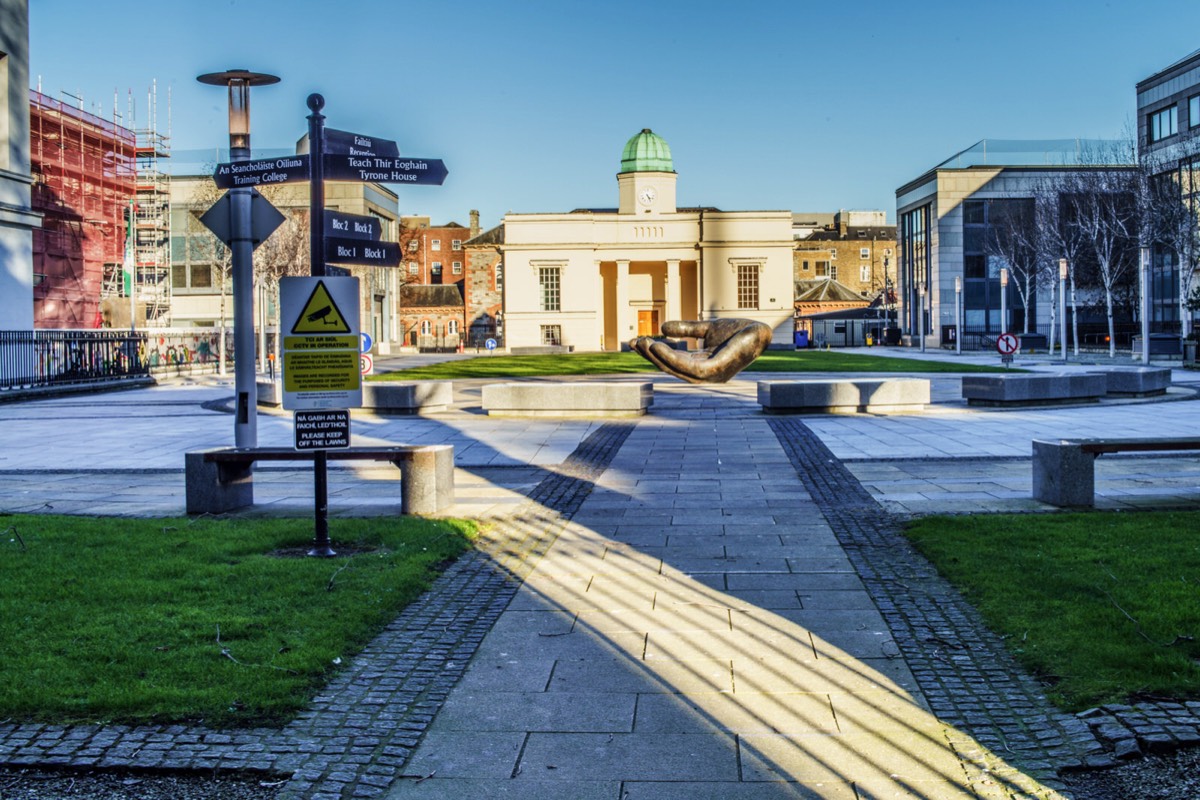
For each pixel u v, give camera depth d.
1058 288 67.38
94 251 55.97
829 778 4.61
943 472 13.63
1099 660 5.80
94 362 38.25
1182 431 17.88
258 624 6.64
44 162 51.16
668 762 4.80
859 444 16.72
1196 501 10.91
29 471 15.03
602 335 84.19
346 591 7.44
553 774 4.69
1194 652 5.84
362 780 4.63
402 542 9.17
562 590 7.76
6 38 37.53
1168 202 51.12
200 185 68.94
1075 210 58.47
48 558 8.50
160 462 16.05
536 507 11.33
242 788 4.57
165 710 5.26
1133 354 53.66
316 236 9.84
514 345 82.56
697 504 11.43
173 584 7.60
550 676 5.92
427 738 5.08
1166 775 4.55
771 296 81.06
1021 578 7.54
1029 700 5.43
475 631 6.76
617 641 6.53
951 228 75.50
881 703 5.44
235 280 12.51
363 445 17.12
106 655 5.99
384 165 10.11
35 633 6.42
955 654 6.15
